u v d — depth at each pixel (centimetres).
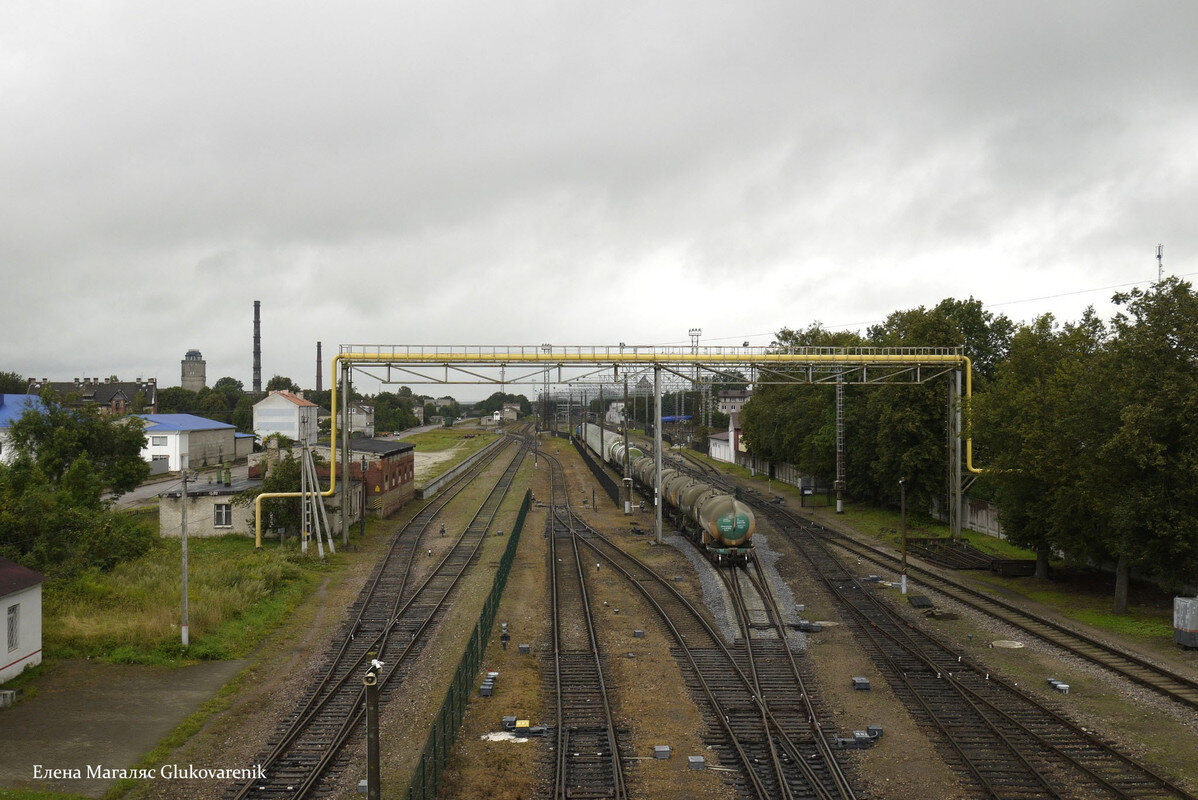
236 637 2497
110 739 1745
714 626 2728
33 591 2162
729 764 1648
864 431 5681
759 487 7400
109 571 3244
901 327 5988
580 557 4006
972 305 5966
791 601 3077
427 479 7812
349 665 2289
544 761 1658
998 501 3531
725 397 15488
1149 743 1725
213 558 3644
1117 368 2817
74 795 1472
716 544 3747
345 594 3206
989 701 1978
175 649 2330
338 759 1662
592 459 9450
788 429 6781
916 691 2069
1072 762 1612
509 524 5172
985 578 3538
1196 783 1528
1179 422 2580
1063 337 3712
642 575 3581
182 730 1792
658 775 1595
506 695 2039
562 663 2314
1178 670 2192
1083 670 2238
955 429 4534
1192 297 2609
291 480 4250
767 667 2273
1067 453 2959
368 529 4888
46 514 3170
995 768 1608
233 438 9319
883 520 5284
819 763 1647
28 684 2062
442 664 2298
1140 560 2688
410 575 3572
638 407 16350
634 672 2230
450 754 1686
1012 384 3522
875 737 1778
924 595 3053
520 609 2956
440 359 4244
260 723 1861
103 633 2388
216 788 1523
